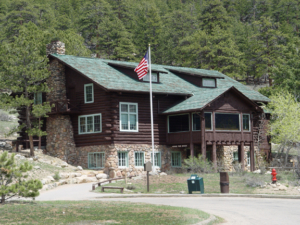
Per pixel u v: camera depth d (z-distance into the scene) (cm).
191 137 3419
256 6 11244
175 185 2628
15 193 1747
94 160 3422
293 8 10375
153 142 3250
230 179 2808
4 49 3391
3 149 3616
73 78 3603
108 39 8262
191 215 1457
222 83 4403
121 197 2284
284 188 2372
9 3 10075
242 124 3566
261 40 7888
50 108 3366
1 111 5859
